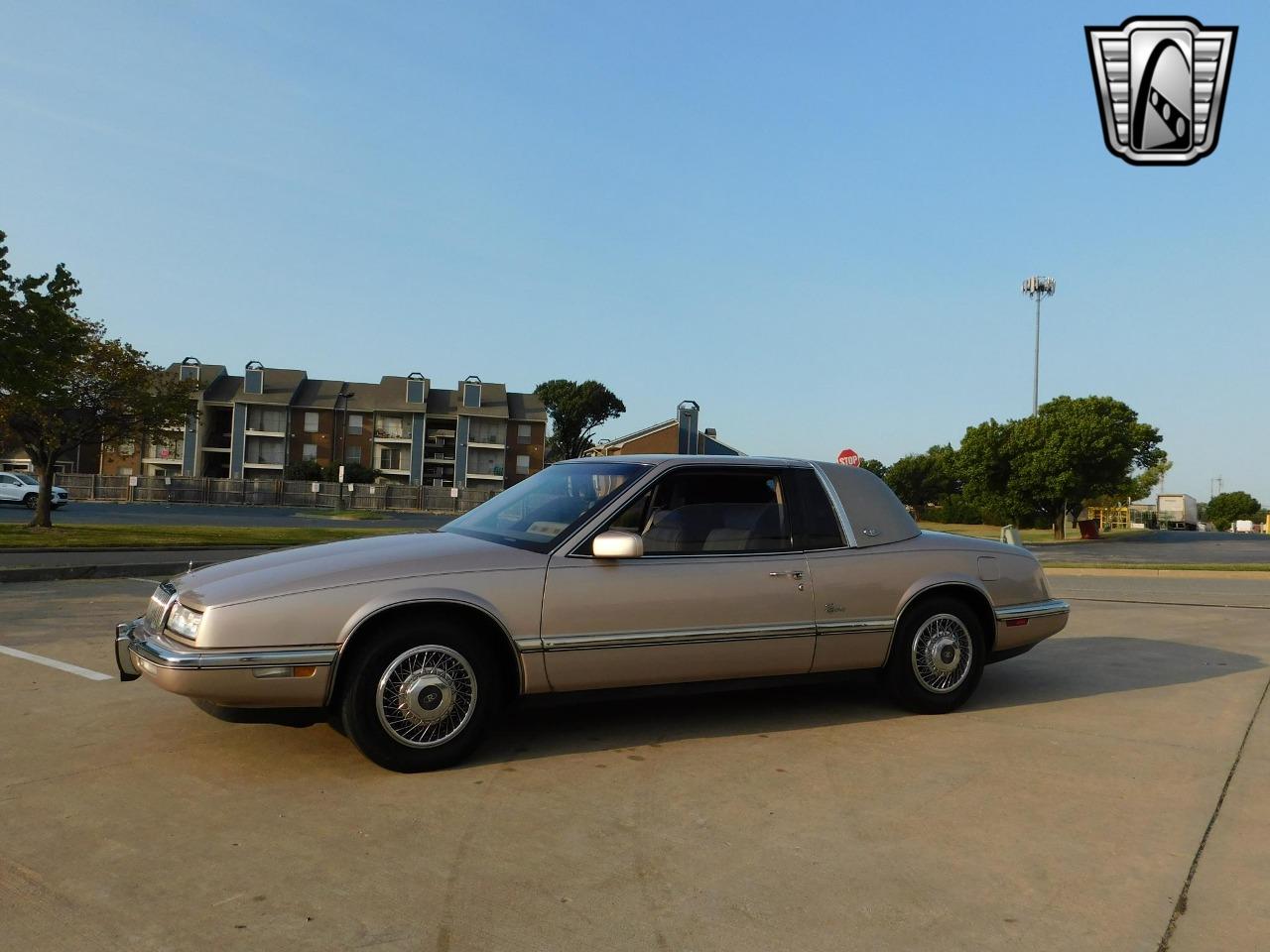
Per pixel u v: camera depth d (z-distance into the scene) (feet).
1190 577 61.46
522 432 248.11
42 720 16.83
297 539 67.10
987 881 10.48
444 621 14.14
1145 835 11.87
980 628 18.53
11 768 14.11
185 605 13.73
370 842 11.39
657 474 16.12
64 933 9.06
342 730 14.32
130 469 226.99
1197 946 9.06
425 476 244.83
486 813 12.41
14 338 52.80
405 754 13.87
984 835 11.83
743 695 19.45
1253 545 116.57
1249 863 11.03
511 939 9.04
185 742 15.52
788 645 16.39
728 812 12.55
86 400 66.95
